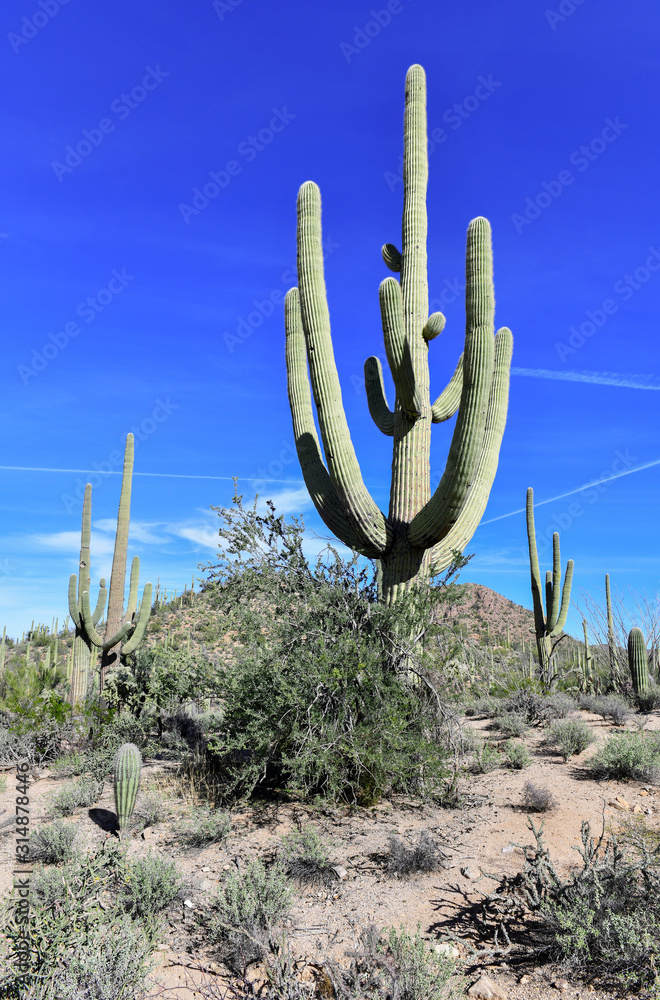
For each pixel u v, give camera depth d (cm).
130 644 1190
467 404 717
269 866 492
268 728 661
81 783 730
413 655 689
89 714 1011
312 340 842
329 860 499
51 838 521
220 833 562
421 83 950
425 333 908
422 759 645
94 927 333
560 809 623
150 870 427
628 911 363
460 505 741
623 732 972
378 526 820
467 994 322
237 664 719
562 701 1181
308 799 670
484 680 829
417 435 872
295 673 668
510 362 1035
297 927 398
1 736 946
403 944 329
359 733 638
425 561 842
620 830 552
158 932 380
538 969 344
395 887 457
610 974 330
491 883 457
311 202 854
